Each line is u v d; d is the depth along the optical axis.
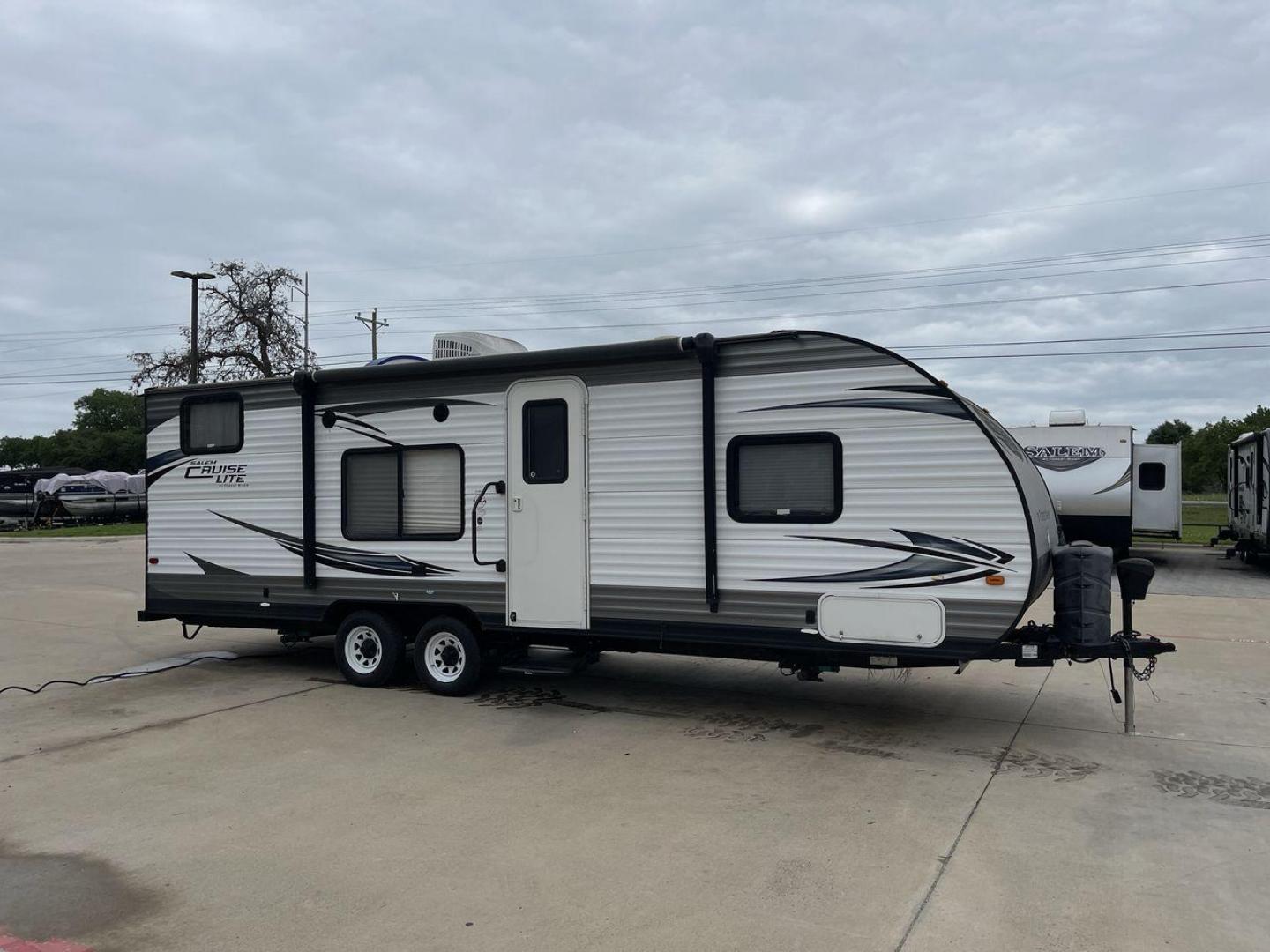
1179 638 10.07
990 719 6.68
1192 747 5.95
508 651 7.42
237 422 8.28
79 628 11.51
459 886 3.95
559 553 6.92
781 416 6.17
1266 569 18.22
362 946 3.45
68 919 3.68
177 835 4.55
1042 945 3.41
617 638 6.76
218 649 9.88
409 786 5.26
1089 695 7.41
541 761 5.74
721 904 3.76
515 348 8.37
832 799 5.01
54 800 5.08
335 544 7.82
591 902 3.79
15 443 92.56
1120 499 17.95
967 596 5.71
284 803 4.99
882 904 3.74
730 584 6.34
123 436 81.69
